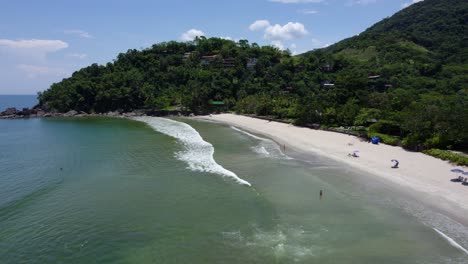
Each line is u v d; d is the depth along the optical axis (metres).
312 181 33.88
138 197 30.17
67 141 60.22
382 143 50.72
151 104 122.81
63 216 26.23
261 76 139.38
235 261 19.92
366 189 30.95
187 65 150.00
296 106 81.56
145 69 150.38
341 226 23.92
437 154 40.97
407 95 73.88
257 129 71.69
